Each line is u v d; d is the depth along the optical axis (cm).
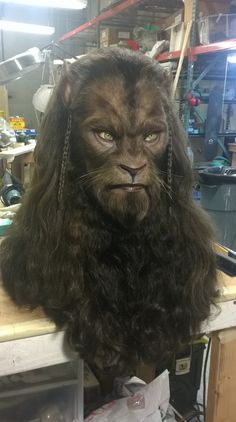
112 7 275
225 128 285
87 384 88
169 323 57
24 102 465
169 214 56
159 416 77
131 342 55
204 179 196
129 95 47
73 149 51
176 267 57
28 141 186
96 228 54
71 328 55
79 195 53
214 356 75
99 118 47
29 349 57
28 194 59
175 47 216
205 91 260
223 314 67
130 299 55
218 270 69
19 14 453
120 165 47
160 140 50
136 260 56
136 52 52
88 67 50
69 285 53
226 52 212
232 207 198
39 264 55
